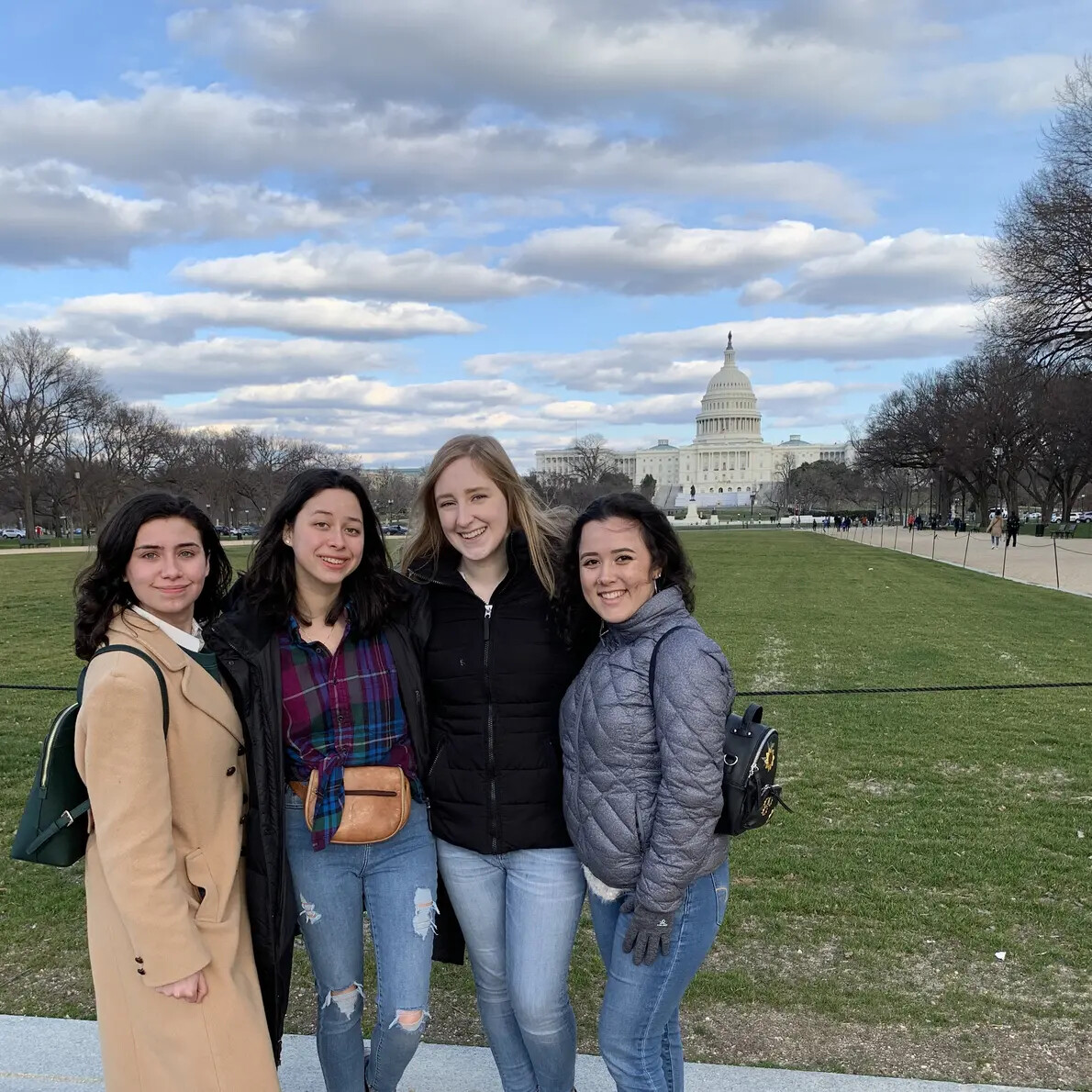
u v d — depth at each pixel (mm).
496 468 2893
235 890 2703
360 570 2924
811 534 71812
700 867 2627
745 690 11383
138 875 2398
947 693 11016
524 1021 2924
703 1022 3977
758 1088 3381
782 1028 3930
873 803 7047
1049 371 38156
